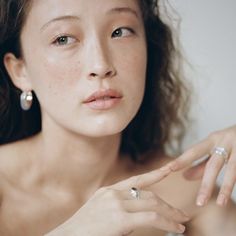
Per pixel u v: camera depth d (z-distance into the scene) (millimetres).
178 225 570
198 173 682
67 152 707
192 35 927
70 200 737
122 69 634
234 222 740
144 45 672
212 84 942
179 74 872
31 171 724
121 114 635
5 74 742
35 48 653
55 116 657
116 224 563
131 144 804
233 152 666
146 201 577
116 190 593
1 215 706
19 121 784
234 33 933
